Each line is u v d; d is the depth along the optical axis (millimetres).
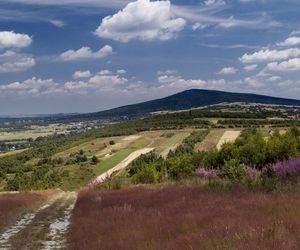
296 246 9945
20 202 35781
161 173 69312
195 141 163625
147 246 13141
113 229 18172
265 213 15094
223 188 28312
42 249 17516
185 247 11867
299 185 22453
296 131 64938
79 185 130750
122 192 41719
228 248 10617
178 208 21078
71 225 23688
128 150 177125
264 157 51062
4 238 20562
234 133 179125
